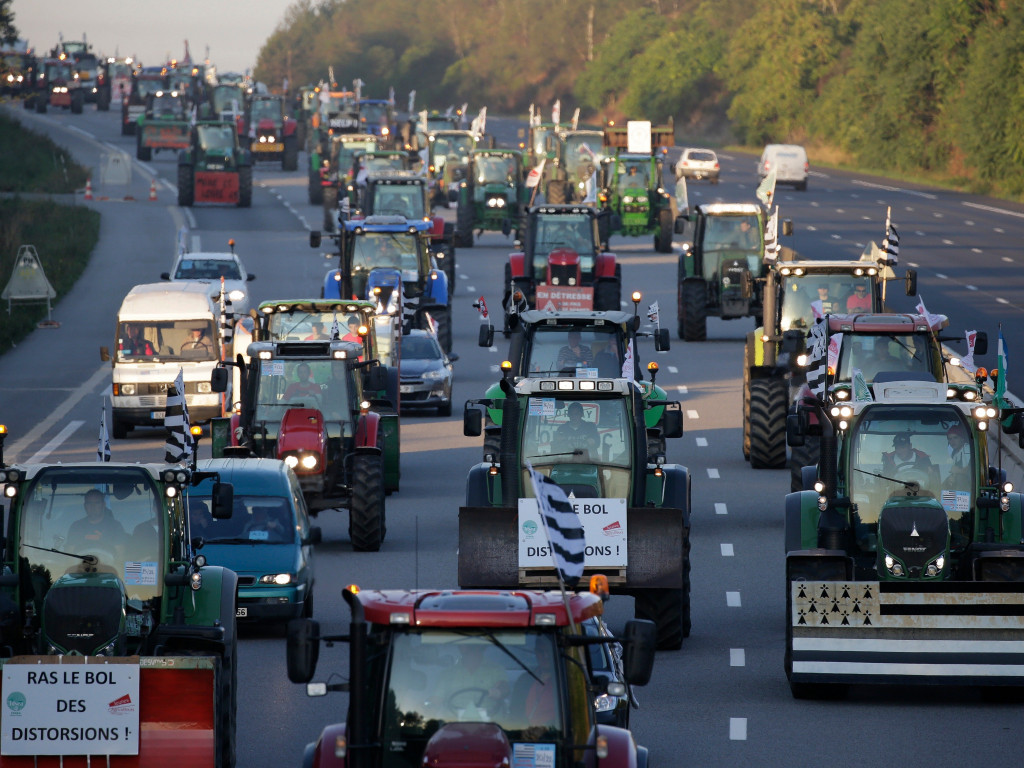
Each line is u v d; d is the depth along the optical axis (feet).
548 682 121.70
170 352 404.16
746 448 359.05
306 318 349.00
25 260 586.86
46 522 164.76
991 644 187.21
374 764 121.19
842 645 189.06
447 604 123.44
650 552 214.48
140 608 161.27
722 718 186.39
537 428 226.17
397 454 325.01
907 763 168.45
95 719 144.25
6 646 160.56
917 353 276.82
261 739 178.50
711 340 545.44
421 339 447.83
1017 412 219.82
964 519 204.64
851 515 207.62
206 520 232.32
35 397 454.40
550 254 557.74
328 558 271.28
